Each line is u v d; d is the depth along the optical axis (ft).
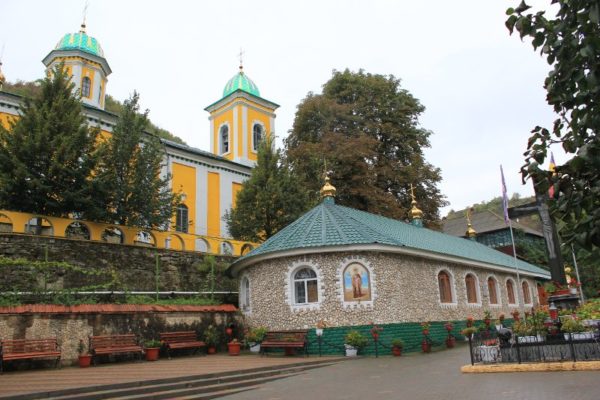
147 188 83.82
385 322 64.85
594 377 35.40
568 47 12.32
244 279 75.82
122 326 57.47
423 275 75.31
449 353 62.18
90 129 83.51
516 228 179.11
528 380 36.29
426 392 34.32
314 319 65.57
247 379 45.57
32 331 50.67
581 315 53.52
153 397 37.55
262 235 102.12
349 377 44.42
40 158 71.41
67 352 52.26
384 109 142.61
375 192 128.26
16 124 72.84
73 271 69.87
